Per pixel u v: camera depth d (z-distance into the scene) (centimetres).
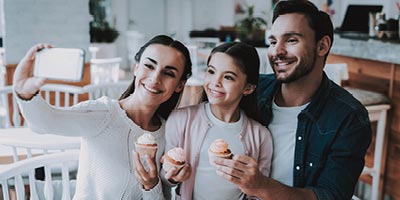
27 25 402
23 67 123
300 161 147
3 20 395
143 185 136
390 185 311
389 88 303
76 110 141
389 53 289
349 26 425
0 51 448
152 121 157
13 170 162
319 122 146
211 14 989
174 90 148
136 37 887
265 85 164
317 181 145
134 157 133
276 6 146
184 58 145
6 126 312
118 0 908
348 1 616
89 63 421
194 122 144
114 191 148
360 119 144
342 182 138
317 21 141
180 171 131
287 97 153
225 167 122
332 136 142
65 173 177
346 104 146
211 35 891
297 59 141
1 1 401
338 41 336
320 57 147
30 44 405
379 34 341
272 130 153
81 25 420
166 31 984
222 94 138
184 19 980
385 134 309
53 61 121
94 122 144
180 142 144
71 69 120
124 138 148
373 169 301
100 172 147
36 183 195
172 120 146
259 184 124
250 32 846
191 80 321
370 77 318
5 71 397
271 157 150
